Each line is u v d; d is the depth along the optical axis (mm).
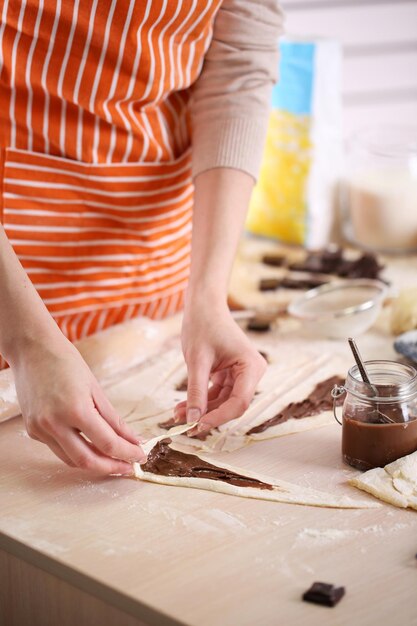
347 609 938
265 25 1347
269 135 1738
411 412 1110
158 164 1359
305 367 1345
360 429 1110
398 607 939
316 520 1050
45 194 1309
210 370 1186
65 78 1252
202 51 1323
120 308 1415
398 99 2191
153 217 1387
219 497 1090
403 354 1327
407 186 1718
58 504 1087
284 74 1700
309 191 1735
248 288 1603
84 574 986
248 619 930
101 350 1337
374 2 2059
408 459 1101
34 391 1059
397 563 988
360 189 1735
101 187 1329
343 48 2082
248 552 1009
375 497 1081
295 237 1778
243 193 1313
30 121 1273
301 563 992
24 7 1205
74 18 1216
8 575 1067
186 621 929
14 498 1099
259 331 1451
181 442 1185
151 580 976
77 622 1021
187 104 1384
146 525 1051
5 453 1176
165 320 1459
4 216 1302
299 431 1206
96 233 1355
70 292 1365
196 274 1249
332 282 1586
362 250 1772
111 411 1093
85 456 1062
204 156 1329
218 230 1275
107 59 1252
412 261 1714
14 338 1081
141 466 1140
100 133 1304
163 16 1245
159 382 1312
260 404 1259
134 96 1291
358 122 2178
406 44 2135
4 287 1092
